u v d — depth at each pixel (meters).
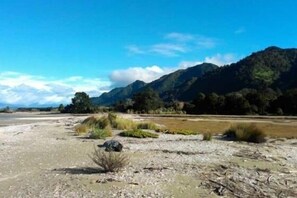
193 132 34.72
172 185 12.95
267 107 96.31
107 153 20.22
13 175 14.58
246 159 19.06
